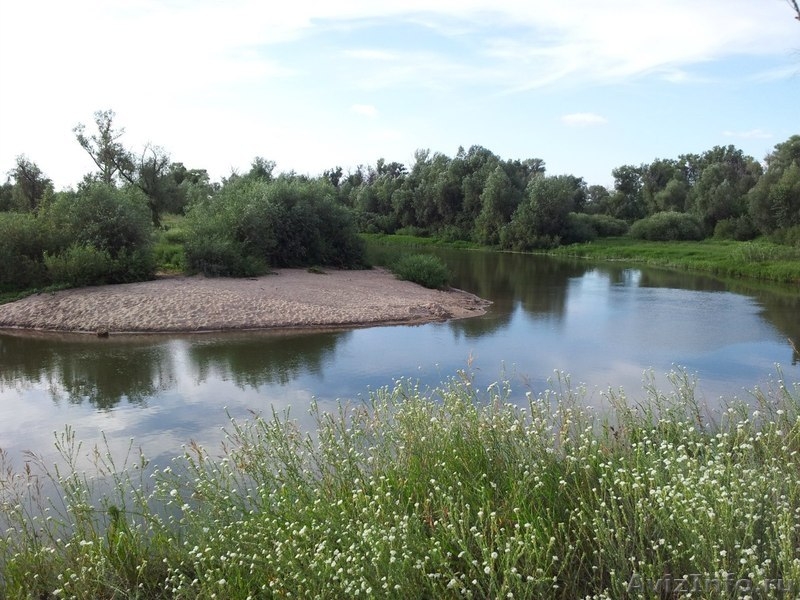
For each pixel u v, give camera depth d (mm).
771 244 45938
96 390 12156
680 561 3779
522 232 56812
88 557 4352
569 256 51469
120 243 24391
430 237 68125
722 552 3344
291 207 32000
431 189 69125
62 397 11711
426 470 5137
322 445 5637
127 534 4738
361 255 34438
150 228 26062
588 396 10945
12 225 22375
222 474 5574
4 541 4762
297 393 11703
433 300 23406
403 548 3822
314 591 3752
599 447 5238
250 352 15383
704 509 3668
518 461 5043
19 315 18875
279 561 3986
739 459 4898
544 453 5070
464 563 3967
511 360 14484
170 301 19984
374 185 78812
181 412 10648
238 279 25531
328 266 33250
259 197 31469
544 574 3574
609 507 4402
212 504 4945
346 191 84688
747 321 20516
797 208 52250
